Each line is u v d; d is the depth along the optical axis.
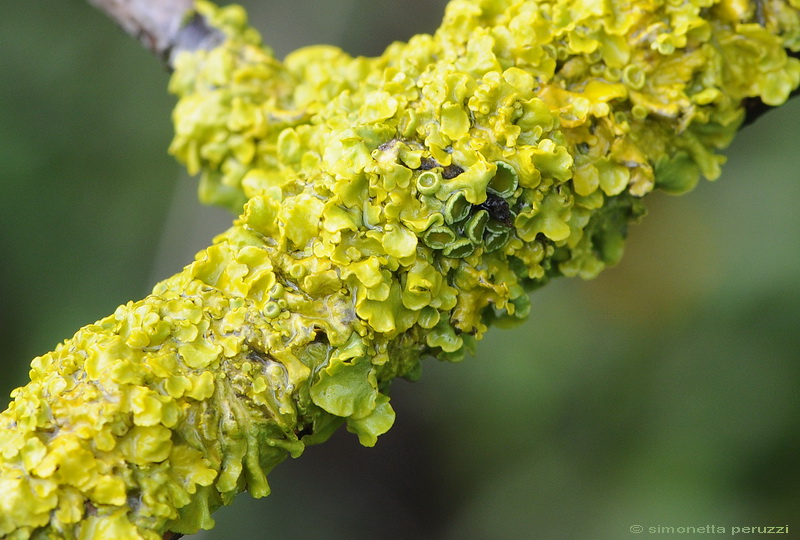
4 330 0.37
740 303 0.29
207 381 0.19
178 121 0.22
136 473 0.18
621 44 0.20
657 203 0.33
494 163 0.19
